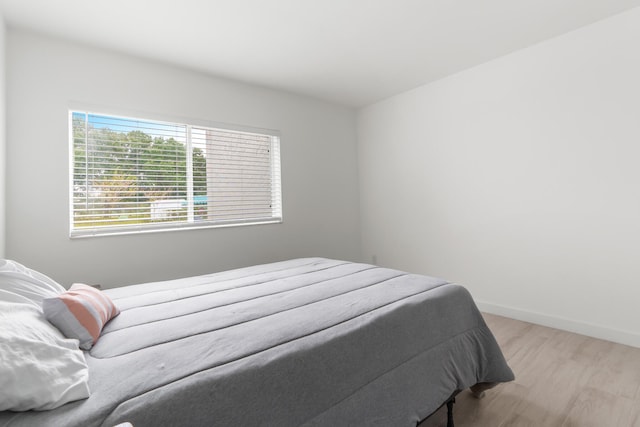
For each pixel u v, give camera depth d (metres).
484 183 3.02
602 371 1.93
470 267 3.15
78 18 2.10
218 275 2.11
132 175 2.62
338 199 3.99
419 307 1.50
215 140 3.08
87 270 2.39
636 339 2.22
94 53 2.43
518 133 2.78
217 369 0.94
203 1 1.98
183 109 2.84
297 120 3.62
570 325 2.52
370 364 1.23
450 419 1.48
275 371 1.00
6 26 2.11
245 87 3.23
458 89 3.17
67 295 1.16
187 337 1.15
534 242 2.71
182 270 2.83
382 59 2.85
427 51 2.72
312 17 2.19
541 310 2.69
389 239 3.89
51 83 2.27
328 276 1.99
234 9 2.08
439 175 3.37
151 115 2.67
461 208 3.20
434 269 3.45
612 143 2.30
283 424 0.96
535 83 2.66
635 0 2.10
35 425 0.72
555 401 1.67
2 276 1.16
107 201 2.51
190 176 2.91
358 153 4.22
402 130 3.70
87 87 2.40
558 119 2.55
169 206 2.81
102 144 2.49
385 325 1.34
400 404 1.25
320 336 1.18
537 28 2.41
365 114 4.11
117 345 1.10
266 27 2.29
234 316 1.34
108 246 2.48
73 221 2.38
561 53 2.52
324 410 1.06
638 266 2.22
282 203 3.48
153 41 2.41
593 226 2.41
